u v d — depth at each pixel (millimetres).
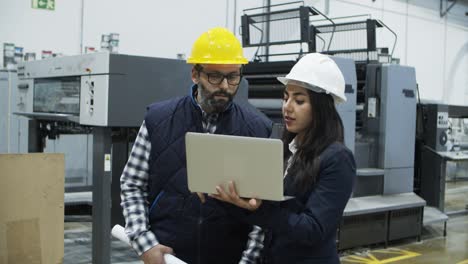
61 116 3057
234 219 1513
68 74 2939
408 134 4578
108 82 2617
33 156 2059
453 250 4375
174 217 1513
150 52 5562
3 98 4176
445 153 5105
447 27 8992
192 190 1302
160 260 1437
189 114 1526
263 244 1503
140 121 2744
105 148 2734
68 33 4977
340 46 4840
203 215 1495
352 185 1334
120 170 3209
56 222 2141
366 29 4605
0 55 4590
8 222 2012
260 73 4684
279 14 4727
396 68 4402
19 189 2031
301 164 1335
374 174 4301
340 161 1305
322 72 1338
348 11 7363
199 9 5949
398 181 4543
